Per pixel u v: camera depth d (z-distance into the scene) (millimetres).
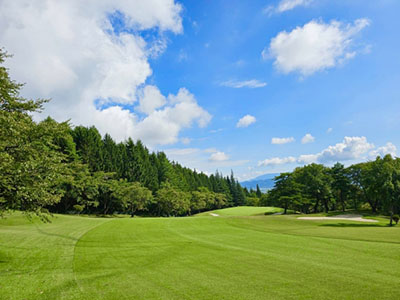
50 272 8266
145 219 30078
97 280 7480
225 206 101812
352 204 64312
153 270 8594
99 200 53531
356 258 10172
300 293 6242
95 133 59938
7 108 11375
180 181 80438
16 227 20797
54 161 12188
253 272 8227
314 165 58031
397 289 6449
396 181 27797
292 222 29656
